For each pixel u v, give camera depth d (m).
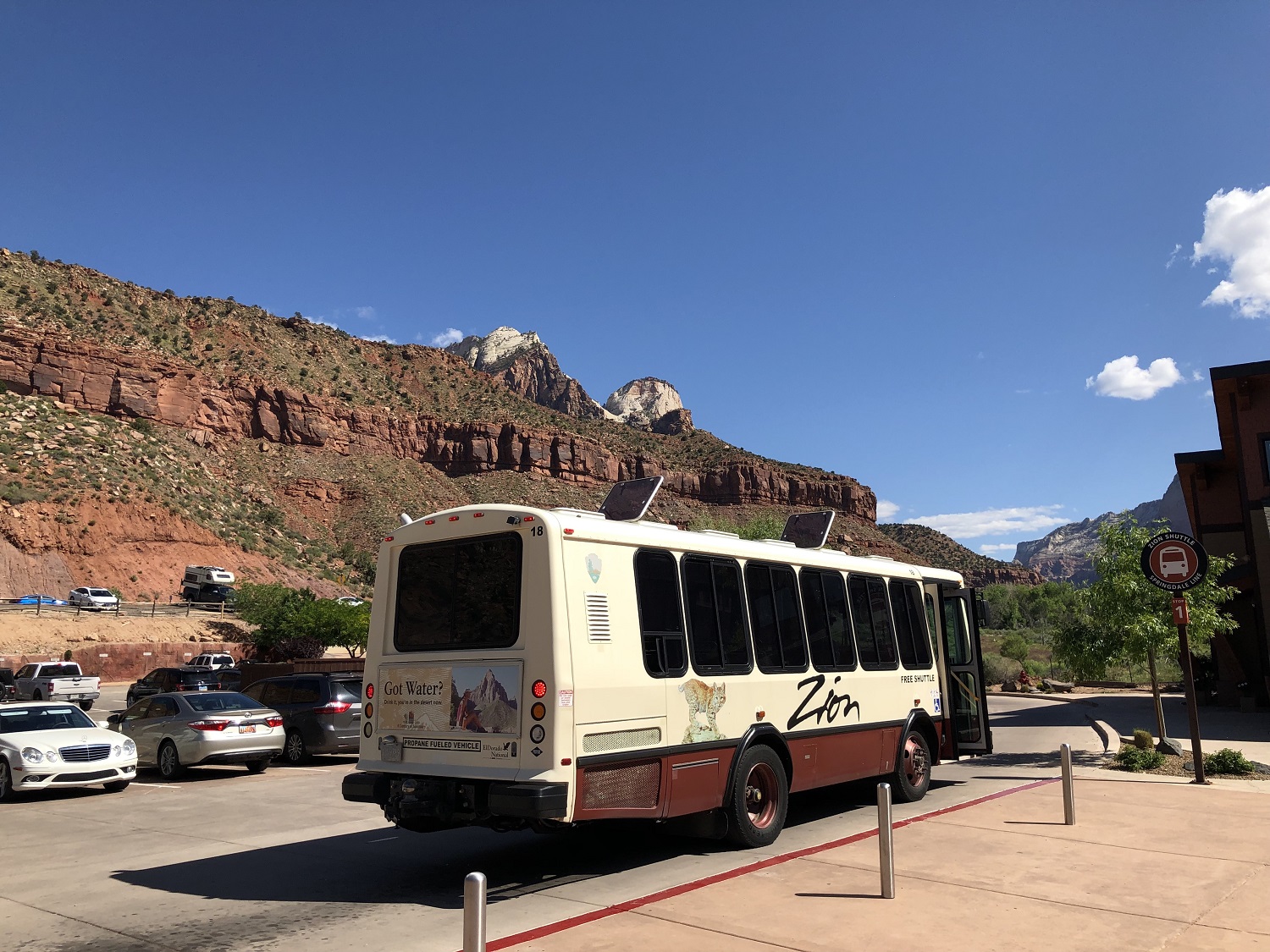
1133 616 14.72
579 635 7.02
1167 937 5.59
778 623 9.24
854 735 10.08
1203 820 9.41
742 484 186.25
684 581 8.17
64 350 108.19
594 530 7.42
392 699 7.77
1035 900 6.39
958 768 14.76
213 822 11.19
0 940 6.11
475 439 166.62
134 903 7.08
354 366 173.38
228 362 141.75
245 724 16.56
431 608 7.72
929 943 5.48
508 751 6.89
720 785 8.10
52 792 14.41
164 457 101.94
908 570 11.73
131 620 55.09
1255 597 25.20
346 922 6.43
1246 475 25.34
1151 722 22.69
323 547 112.62
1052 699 35.09
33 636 49.59
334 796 13.47
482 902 4.05
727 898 6.54
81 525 79.44
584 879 7.50
